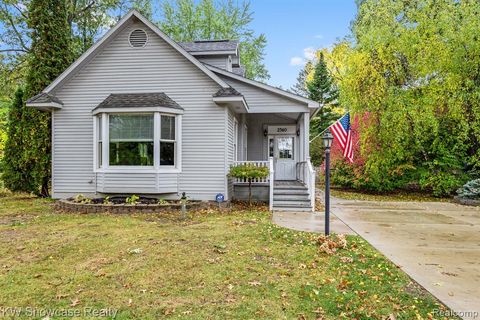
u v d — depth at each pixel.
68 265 4.57
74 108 10.68
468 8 13.97
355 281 4.11
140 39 10.50
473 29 13.45
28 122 12.16
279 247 5.60
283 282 4.06
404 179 15.60
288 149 15.00
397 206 11.58
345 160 16.86
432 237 6.59
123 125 9.86
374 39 15.30
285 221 8.09
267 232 6.66
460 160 14.64
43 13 12.43
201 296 3.64
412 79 15.13
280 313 3.27
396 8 15.34
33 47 12.55
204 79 10.34
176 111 10.05
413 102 14.50
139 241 5.81
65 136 10.71
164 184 9.88
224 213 9.16
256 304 3.46
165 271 4.36
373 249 5.62
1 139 15.51
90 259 4.82
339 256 5.15
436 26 14.37
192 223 7.62
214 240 5.95
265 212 9.43
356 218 8.86
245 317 3.18
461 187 13.77
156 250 5.26
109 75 10.57
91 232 6.49
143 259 4.82
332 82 28.73
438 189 14.63
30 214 8.72
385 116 14.56
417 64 14.55
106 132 9.85
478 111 13.62
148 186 9.72
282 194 10.85
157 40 10.45
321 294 3.72
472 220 8.69
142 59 10.49
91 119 10.62
